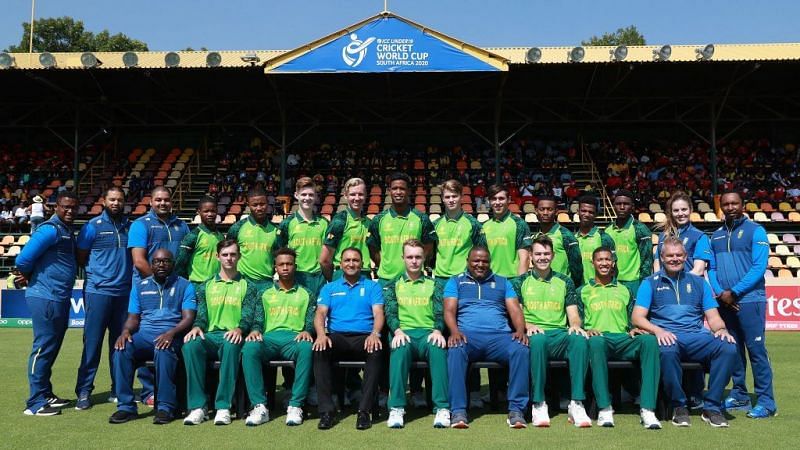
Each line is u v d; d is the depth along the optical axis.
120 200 6.11
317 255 6.32
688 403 5.58
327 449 4.38
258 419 5.14
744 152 20.41
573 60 14.66
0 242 17.77
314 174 20.11
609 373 5.65
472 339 5.34
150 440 4.65
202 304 5.61
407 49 14.33
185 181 20.25
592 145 20.66
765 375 5.46
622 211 6.73
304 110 19.50
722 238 5.88
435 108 19.36
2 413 5.62
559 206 18.80
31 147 21.44
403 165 20.28
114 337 6.15
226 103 18.48
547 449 4.36
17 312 13.65
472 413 5.61
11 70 15.48
